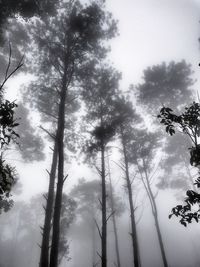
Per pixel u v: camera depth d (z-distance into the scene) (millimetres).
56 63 17672
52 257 10711
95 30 17234
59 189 12078
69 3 17875
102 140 17422
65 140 20906
